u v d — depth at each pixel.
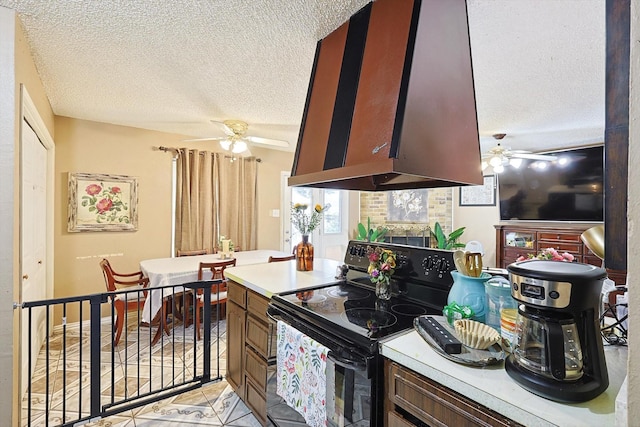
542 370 0.79
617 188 0.62
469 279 1.26
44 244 3.16
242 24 1.78
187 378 2.51
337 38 1.75
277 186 5.36
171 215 4.24
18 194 1.81
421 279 1.58
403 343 1.09
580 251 4.41
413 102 1.20
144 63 2.26
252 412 1.93
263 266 2.49
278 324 1.54
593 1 1.52
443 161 1.27
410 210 6.15
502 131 3.88
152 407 2.13
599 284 0.80
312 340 1.32
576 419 0.70
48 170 3.27
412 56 1.23
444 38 1.35
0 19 1.63
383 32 1.41
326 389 1.24
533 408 0.74
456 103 1.36
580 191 4.48
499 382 0.85
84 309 3.64
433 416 0.94
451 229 6.01
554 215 4.72
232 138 3.48
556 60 2.12
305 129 1.75
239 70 2.38
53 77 2.48
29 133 2.39
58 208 3.47
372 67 1.40
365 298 1.64
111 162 3.79
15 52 1.69
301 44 1.99
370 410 1.09
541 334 0.81
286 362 1.47
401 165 1.13
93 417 1.91
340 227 6.38
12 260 1.66
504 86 2.52
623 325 1.20
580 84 2.48
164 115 3.44
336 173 1.35
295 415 1.44
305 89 2.72
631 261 0.56
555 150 4.87
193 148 4.41
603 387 0.78
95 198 3.68
